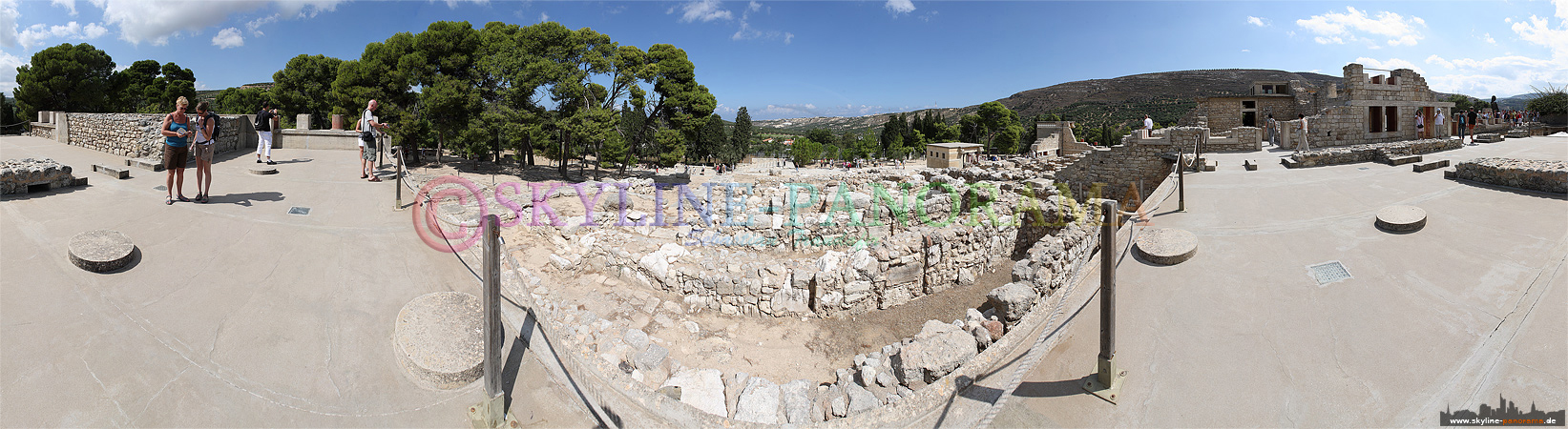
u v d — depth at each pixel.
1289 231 9.62
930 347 6.80
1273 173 15.15
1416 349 5.93
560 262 11.05
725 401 6.64
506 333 6.20
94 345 5.12
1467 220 9.49
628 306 9.84
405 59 25.23
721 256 11.77
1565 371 5.31
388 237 8.55
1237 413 5.21
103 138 16.36
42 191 9.18
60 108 39.50
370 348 5.68
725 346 8.93
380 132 13.76
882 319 10.50
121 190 9.86
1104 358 5.49
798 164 81.00
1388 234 9.12
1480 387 5.27
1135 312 7.13
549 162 47.91
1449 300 6.84
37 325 5.24
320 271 7.09
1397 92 23.36
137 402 4.59
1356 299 7.02
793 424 5.90
